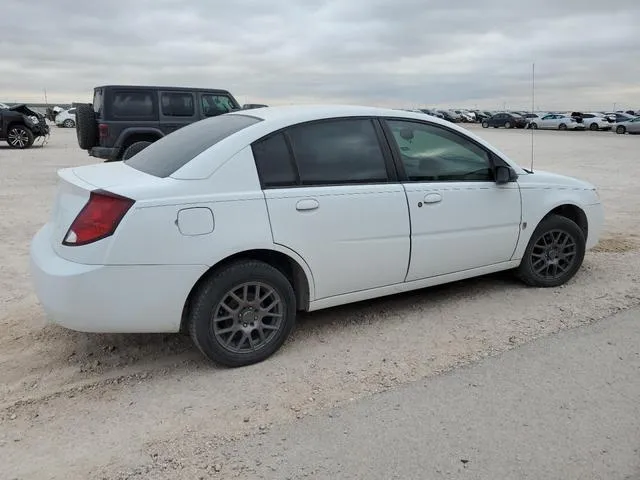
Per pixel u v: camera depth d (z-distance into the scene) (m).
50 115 46.06
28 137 21.83
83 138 12.28
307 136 3.83
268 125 3.72
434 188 4.24
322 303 3.95
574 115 50.31
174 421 3.04
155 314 3.34
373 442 2.82
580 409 3.08
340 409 3.12
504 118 54.50
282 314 3.73
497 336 4.02
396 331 4.14
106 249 3.18
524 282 5.07
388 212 4.01
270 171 3.64
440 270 4.39
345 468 2.62
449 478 2.55
